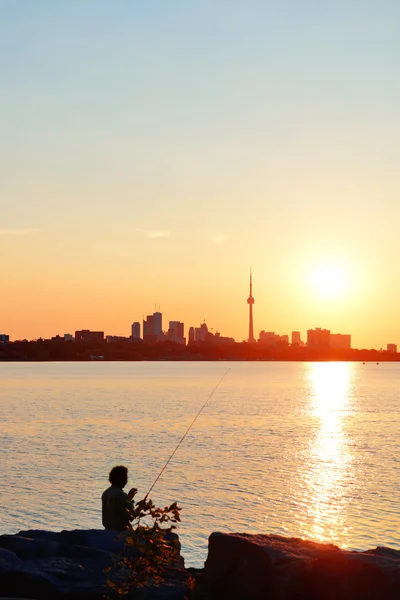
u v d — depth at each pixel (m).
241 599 9.01
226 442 63.75
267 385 199.75
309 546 9.38
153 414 94.81
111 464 48.41
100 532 11.04
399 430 77.44
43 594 9.17
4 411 98.69
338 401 132.00
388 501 36.78
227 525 30.80
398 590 8.36
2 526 29.75
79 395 139.88
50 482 40.50
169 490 39.09
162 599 9.08
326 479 43.88
